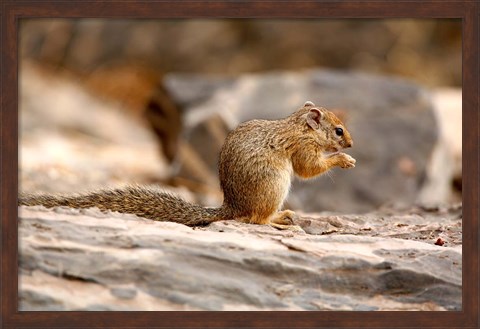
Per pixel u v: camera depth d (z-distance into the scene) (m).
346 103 24.64
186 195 22.64
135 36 49.03
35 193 11.24
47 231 9.48
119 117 41.97
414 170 23.09
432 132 23.95
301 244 9.97
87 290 8.88
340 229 12.28
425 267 9.66
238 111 24.72
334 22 46.62
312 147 12.53
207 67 47.75
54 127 37.06
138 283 9.02
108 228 9.73
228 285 9.11
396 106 24.59
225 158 11.84
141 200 11.43
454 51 45.19
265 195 11.70
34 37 48.69
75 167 25.67
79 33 49.03
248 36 48.06
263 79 26.27
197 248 9.48
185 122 24.84
